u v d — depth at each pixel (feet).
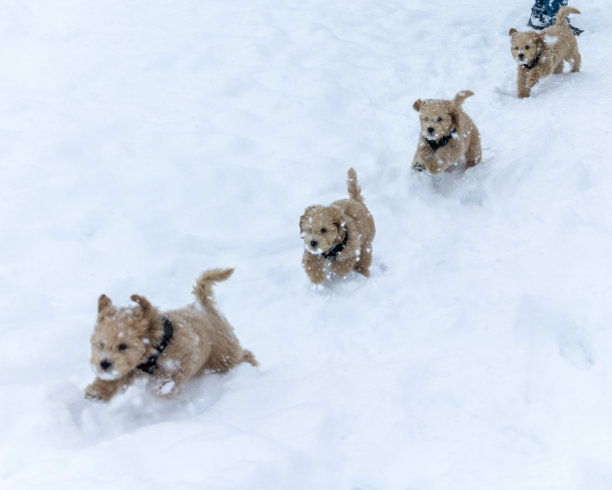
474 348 14.84
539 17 20.83
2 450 13.92
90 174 17.15
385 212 16.87
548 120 17.85
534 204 16.55
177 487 12.22
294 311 15.70
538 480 12.95
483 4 22.34
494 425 14.15
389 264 16.22
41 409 14.16
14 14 21.07
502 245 16.15
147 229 16.49
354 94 19.02
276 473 13.17
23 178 17.02
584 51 19.98
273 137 18.04
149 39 20.35
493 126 18.16
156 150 17.61
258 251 16.46
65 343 14.96
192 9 21.70
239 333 15.47
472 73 19.60
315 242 15.65
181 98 18.76
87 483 12.45
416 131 18.22
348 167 17.49
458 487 13.21
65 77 19.20
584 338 14.78
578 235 15.75
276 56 19.90
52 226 16.43
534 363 14.62
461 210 16.99
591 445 13.80
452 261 16.14
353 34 20.88
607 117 17.43
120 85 19.02
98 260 16.10
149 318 14.11
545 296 15.26
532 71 18.58
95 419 14.23
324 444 14.01
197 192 17.01
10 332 15.07
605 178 16.39
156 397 14.33
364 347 15.17
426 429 14.20
